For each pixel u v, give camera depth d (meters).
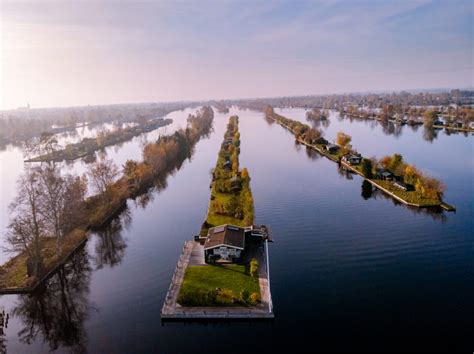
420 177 115.19
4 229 99.38
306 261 76.94
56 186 85.50
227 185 118.25
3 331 63.03
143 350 55.09
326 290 66.81
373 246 82.75
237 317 58.84
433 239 85.19
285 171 147.62
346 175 141.00
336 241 85.62
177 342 56.34
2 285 71.56
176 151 170.25
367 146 190.25
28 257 77.88
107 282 73.94
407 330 56.66
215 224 92.88
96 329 60.25
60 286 74.62
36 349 58.16
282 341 55.53
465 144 188.50
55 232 84.62
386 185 122.31
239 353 53.72
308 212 103.62
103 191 112.88
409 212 102.06
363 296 64.94
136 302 66.81
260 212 104.19
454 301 63.03
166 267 78.69
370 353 52.53
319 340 55.38
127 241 91.62
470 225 91.75
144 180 132.38
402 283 68.50
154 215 107.88
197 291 64.31
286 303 63.31
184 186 134.50
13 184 144.12
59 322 64.12
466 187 119.06
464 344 53.59
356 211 103.75
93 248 89.00
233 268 72.44
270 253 80.50
